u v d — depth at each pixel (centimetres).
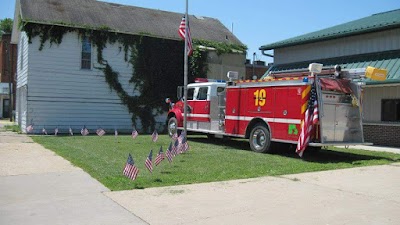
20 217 561
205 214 589
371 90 1727
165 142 1570
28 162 1010
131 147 1373
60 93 2070
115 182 779
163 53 2347
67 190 719
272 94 1270
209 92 1585
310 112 1160
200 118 1625
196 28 2661
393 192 753
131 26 2298
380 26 1678
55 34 2047
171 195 696
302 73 1252
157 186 764
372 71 1183
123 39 2230
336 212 611
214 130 1545
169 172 905
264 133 1295
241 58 2625
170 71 2366
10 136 1802
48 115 2041
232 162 1084
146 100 2295
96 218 561
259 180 845
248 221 560
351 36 1862
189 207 624
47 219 554
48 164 981
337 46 1933
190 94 1703
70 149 1275
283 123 1227
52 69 2048
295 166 1043
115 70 2211
